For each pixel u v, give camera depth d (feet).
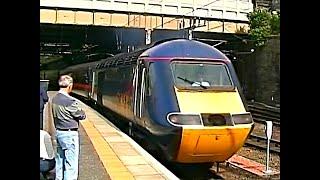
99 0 126.72
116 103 63.36
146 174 30.78
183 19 131.23
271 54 115.75
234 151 36.35
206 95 36.78
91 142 43.65
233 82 38.86
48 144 23.86
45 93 27.55
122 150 39.52
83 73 116.26
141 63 43.55
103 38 168.25
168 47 40.40
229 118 35.58
